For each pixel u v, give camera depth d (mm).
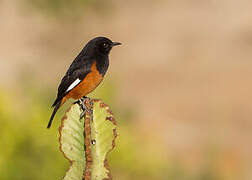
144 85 18766
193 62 20547
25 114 9109
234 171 13641
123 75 19375
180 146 14992
